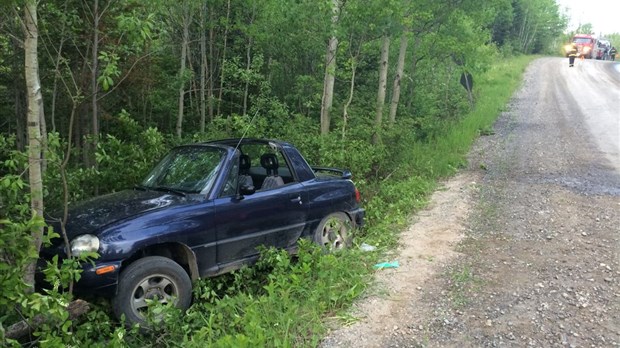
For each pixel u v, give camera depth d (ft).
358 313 14.71
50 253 13.75
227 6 45.75
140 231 14.12
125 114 24.63
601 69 138.62
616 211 25.79
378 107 41.45
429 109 60.03
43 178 18.70
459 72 72.23
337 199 20.45
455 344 12.98
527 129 58.34
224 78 51.37
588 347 12.83
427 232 23.12
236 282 16.24
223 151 17.51
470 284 16.81
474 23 51.49
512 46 216.13
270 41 46.85
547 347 12.82
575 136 52.13
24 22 13.15
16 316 13.00
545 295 15.92
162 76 42.14
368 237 22.58
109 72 14.32
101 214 14.80
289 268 17.76
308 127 39.88
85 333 12.35
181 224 14.98
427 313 14.74
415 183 32.63
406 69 56.59
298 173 19.44
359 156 31.58
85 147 28.84
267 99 46.34
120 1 27.27
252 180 18.76
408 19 36.27
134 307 13.70
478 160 42.39
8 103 36.68
